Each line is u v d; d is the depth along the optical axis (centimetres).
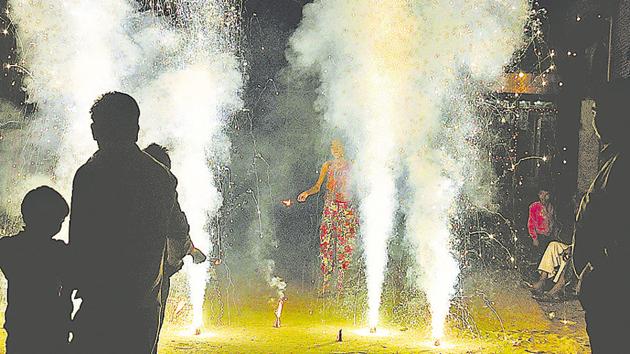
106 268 478
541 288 1119
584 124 1388
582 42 1430
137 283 486
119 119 495
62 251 496
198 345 789
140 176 491
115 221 479
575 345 823
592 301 504
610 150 520
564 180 1507
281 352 766
